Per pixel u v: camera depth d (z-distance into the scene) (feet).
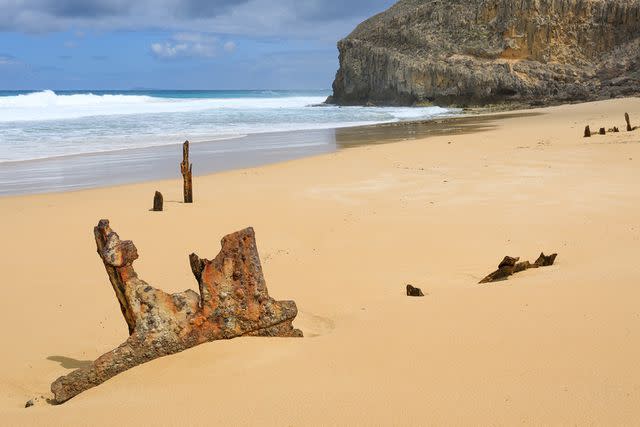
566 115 145.59
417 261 33.17
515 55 230.89
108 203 52.06
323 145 99.96
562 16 228.84
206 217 45.68
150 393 16.33
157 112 186.60
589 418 12.92
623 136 84.07
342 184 58.39
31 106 200.44
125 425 14.20
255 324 20.13
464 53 238.68
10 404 18.04
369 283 29.43
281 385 15.80
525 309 20.24
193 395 15.65
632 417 12.80
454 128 126.21
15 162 83.87
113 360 18.72
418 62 239.91
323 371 16.53
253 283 20.22
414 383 15.24
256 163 79.46
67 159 86.99
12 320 26.40
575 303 20.27
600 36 225.35
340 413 13.96
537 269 28.43
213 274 20.07
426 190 52.70
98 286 30.89
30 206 51.39
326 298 27.32
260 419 13.96
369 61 261.44
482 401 14.01
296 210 47.37
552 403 13.65
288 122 157.28
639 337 16.70
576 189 48.57
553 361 15.80
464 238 36.91
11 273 33.09
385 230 39.86
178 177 69.62
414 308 22.18
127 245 19.27
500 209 43.32
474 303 21.71
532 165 62.95
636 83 201.87
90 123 142.92
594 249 31.58
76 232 41.81
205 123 151.02
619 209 41.01
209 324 19.83
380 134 118.32
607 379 14.53
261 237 40.16
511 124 130.21
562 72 220.43
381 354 17.44
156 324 19.19
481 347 17.22
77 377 18.39
